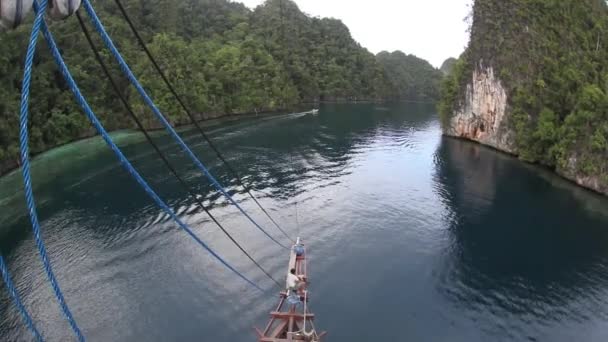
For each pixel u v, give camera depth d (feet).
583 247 113.70
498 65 242.37
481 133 259.39
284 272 94.07
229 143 219.20
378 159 200.23
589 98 181.68
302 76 455.22
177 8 392.68
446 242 114.11
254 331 75.61
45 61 219.41
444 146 242.58
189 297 84.28
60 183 147.74
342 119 331.16
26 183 15.78
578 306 87.71
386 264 101.14
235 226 116.57
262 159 188.44
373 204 139.85
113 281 88.79
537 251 111.14
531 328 80.28
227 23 469.57
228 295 85.25
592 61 238.27
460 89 278.46
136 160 178.40
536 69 231.50
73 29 245.04
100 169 164.45
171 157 185.26
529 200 149.28
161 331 75.05
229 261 97.86
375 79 572.51
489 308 85.92
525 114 219.61
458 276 97.55
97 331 74.69
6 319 77.25
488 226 125.90
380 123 321.93
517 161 210.18
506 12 253.03
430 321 81.05
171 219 119.44
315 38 563.89
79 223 115.96
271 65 392.27
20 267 93.66
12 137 166.20
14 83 192.75
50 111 207.51
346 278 94.32
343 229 119.34
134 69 264.52
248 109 341.00
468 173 182.70
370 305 84.89
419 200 145.48
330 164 186.50
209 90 305.53
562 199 151.12
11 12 12.52
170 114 261.85
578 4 266.16
